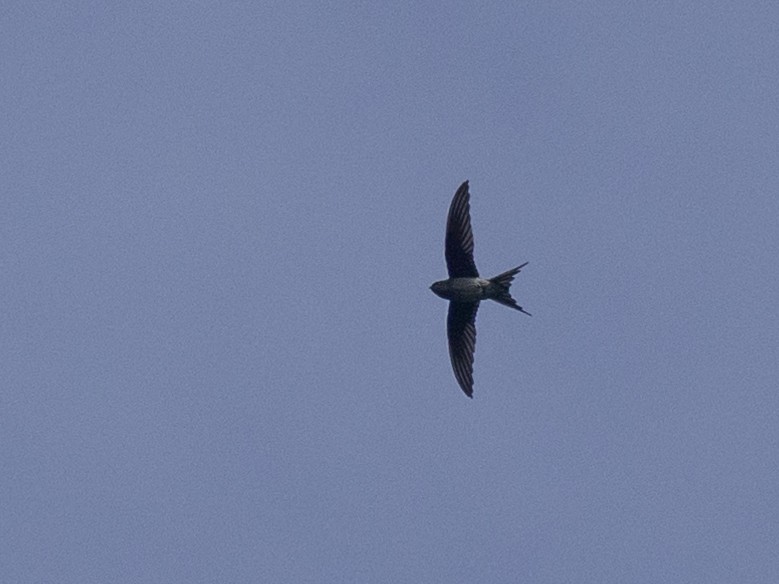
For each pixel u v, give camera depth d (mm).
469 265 36500
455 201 36625
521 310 36312
